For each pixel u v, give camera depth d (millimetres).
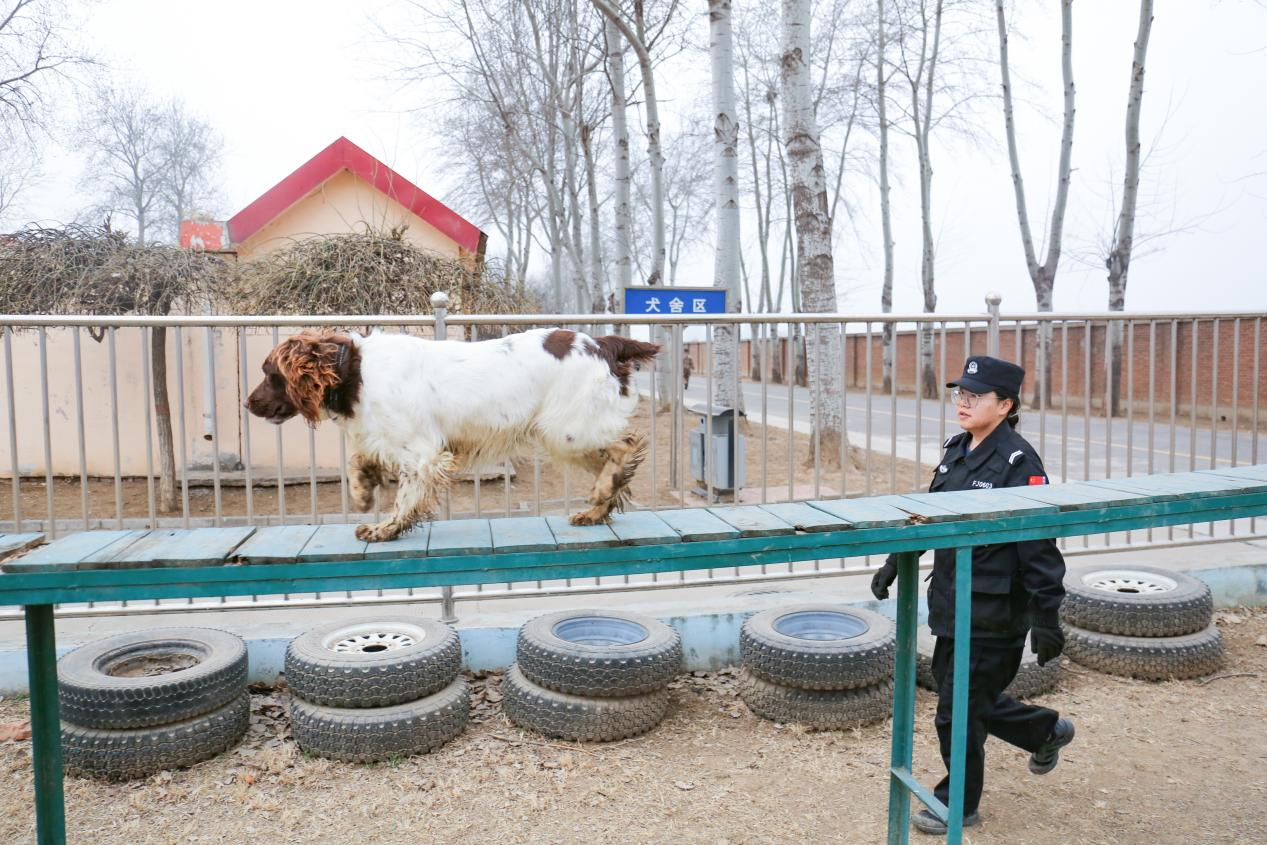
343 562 2469
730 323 5184
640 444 2957
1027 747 3498
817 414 6055
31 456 10805
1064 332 5520
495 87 20844
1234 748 4102
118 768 3713
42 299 9008
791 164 10844
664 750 4062
